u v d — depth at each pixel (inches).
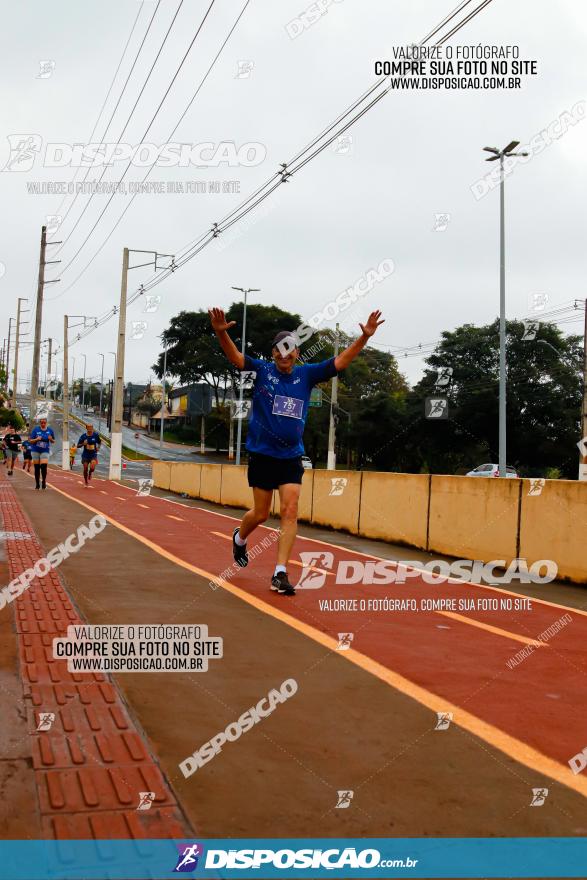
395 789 116.4
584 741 138.3
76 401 6161.4
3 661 167.8
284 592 264.2
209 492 836.6
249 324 2903.5
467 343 2139.5
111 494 793.6
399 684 167.0
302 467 273.6
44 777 113.5
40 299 1743.4
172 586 266.2
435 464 2273.6
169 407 4835.1
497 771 124.3
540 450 2009.1
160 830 101.3
